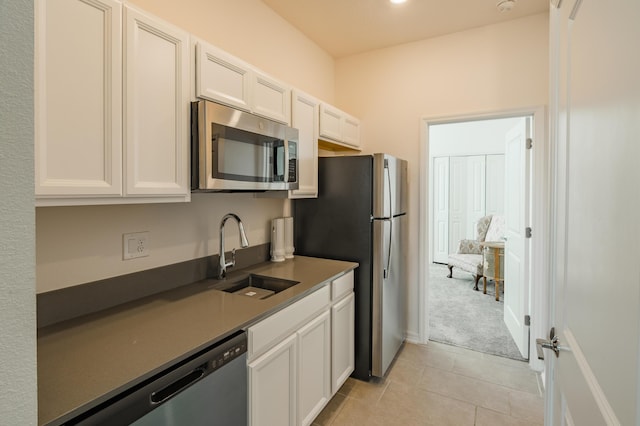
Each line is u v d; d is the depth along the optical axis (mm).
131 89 1199
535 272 2617
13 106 455
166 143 1333
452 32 2865
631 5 531
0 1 439
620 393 565
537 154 2607
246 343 1361
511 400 2238
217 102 1558
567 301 899
